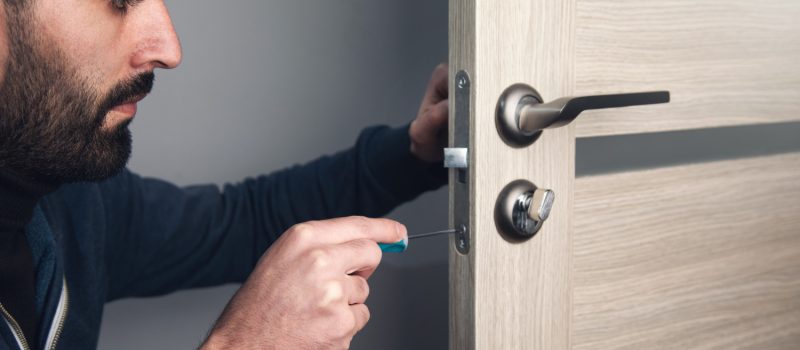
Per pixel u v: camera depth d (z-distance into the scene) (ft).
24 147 2.20
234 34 4.36
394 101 4.78
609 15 2.31
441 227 5.00
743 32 2.61
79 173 2.33
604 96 2.08
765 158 2.76
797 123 2.89
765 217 2.79
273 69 4.48
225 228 3.41
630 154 2.51
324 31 4.54
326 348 2.06
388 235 2.17
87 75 2.18
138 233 3.21
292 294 2.04
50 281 2.61
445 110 2.88
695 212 2.62
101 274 3.00
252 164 4.53
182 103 4.33
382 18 4.65
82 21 2.12
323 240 2.08
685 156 2.63
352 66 4.64
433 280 5.03
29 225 2.55
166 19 2.27
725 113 2.62
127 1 2.17
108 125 2.30
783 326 2.91
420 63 4.82
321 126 4.64
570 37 2.24
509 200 2.16
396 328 4.96
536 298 2.30
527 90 2.15
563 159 2.28
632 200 2.47
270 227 3.49
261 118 4.50
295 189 3.49
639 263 2.51
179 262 3.33
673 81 2.48
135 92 2.30
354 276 2.14
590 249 2.40
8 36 2.08
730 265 2.73
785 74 2.74
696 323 2.68
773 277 2.85
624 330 2.51
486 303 2.19
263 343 2.06
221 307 4.67
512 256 2.22
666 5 2.42
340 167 3.40
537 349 2.33
